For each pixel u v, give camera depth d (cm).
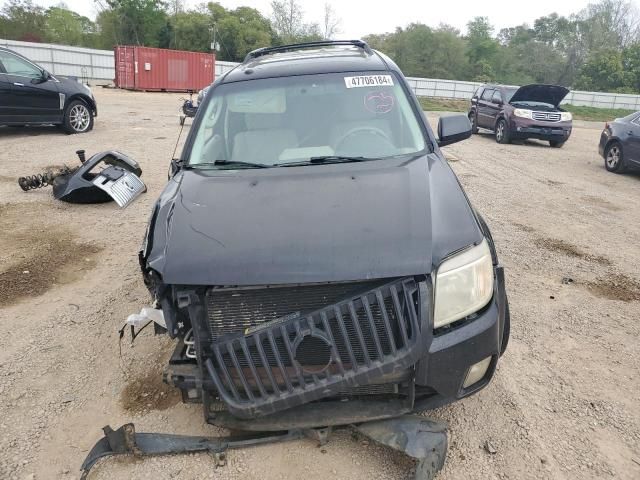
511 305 427
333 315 224
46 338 381
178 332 243
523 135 1441
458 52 6394
